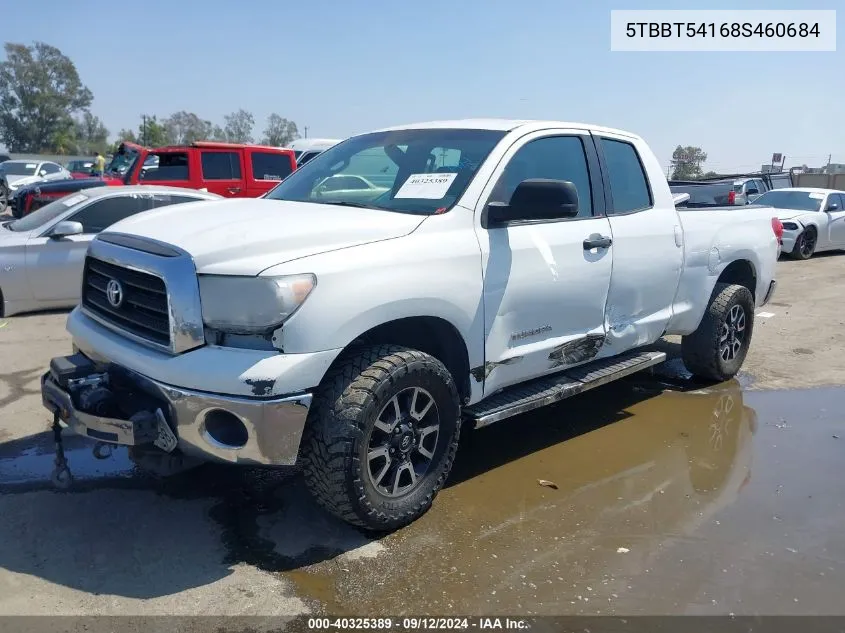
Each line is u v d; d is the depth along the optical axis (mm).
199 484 4008
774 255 6312
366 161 4426
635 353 5258
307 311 3012
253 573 3154
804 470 4402
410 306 3363
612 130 4879
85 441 4578
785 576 3244
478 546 3424
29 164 25656
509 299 3857
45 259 7957
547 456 4555
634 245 4664
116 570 3146
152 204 8727
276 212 3693
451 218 3662
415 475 3568
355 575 3156
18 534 3424
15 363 6184
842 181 35812
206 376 2967
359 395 3182
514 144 4090
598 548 3441
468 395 3805
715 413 5418
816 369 6633
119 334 3461
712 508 3881
